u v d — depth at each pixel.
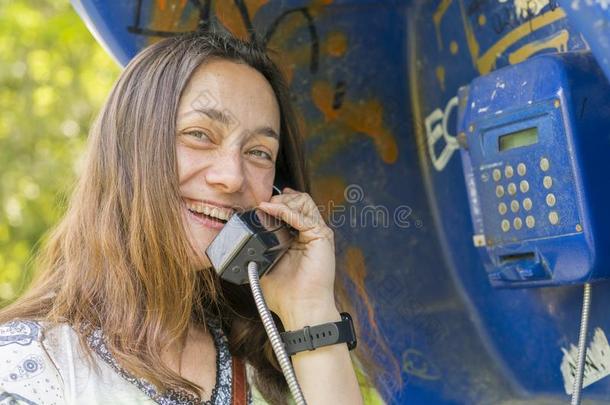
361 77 2.95
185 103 2.21
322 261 2.36
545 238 2.31
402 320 2.95
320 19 2.87
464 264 2.92
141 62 2.27
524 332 2.74
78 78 7.25
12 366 1.99
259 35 2.78
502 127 2.40
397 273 2.97
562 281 2.31
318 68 2.91
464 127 2.55
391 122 2.99
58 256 2.35
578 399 2.31
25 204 7.39
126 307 2.14
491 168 2.45
